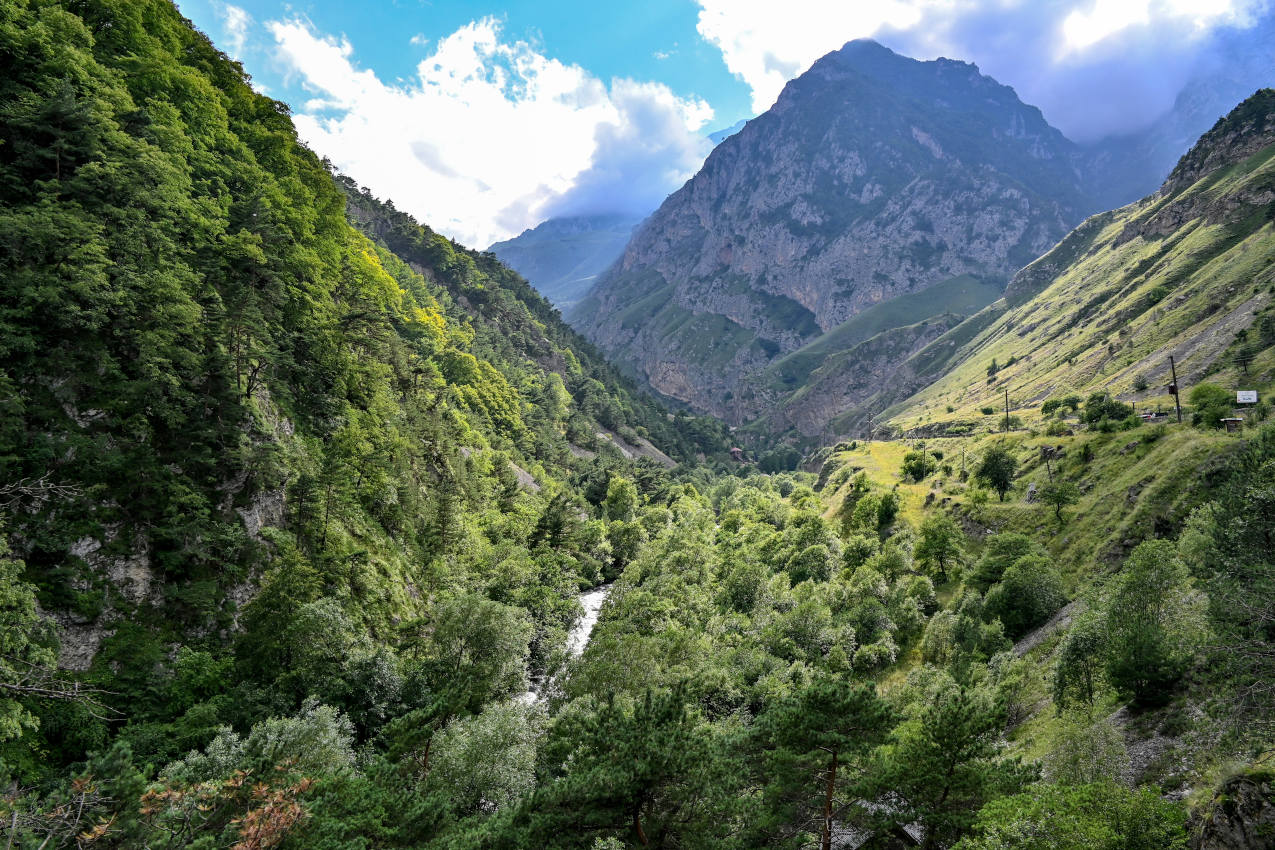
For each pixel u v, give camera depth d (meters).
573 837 29.47
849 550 115.44
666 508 164.12
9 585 30.30
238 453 53.16
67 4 65.06
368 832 29.19
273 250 68.56
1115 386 168.38
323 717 40.22
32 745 35.09
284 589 49.09
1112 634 47.03
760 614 88.75
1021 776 30.17
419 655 61.12
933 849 31.70
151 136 60.34
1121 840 23.22
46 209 45.50
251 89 95.06
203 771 33.56
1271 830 21.31
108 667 41.31
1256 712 27.06
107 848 20.12
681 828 30.50
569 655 69.25
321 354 75.56
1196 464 76.31
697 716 44.09
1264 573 30.14
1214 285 179.75
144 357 48.69
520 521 111.06
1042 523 94.56
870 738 30.64
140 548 46.16
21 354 43.69
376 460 75.06
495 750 42.66
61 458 43.72
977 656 68.69
